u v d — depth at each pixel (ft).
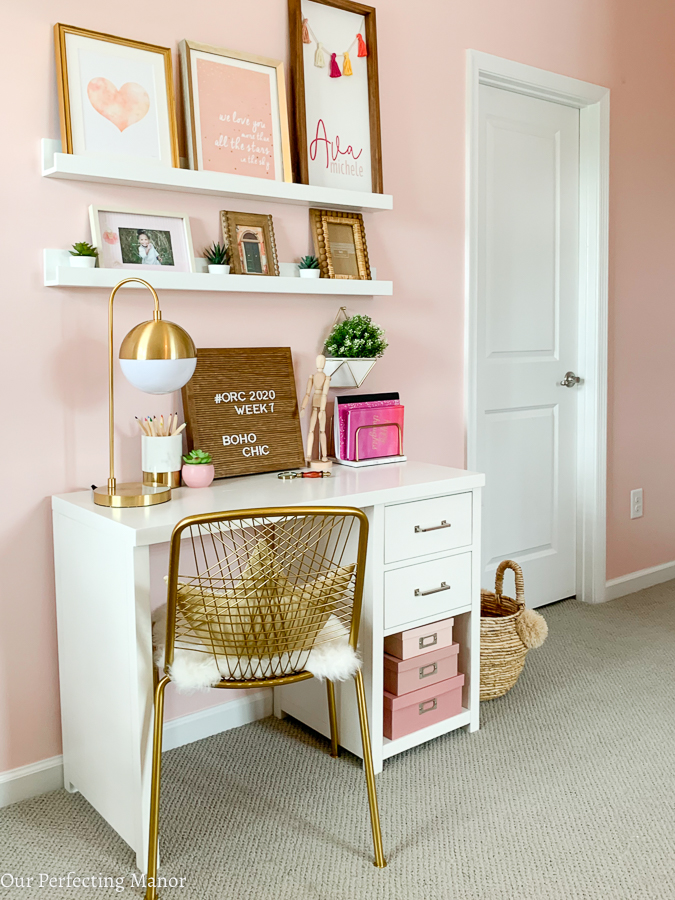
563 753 7.11
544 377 10.37
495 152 9.48
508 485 10.11
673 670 8.87
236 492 6.49
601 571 11.03
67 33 6.15
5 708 6.40
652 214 11.23
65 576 6.30
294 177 7.59
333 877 5.47
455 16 8.73
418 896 5.27
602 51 10.27
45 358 6.35
